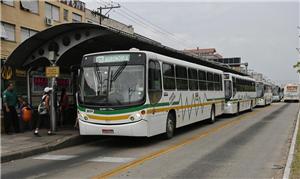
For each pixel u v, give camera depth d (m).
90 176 8.32
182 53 19.14
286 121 22.92
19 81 16.53
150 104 12.81
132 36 14.88
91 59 13.27
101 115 12.66
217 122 22.33
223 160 10.08
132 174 8.46
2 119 14.62
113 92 12.70
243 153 11.20
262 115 28.73
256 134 16.05
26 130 15.52
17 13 33.28
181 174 8.42
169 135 14.65
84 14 44.81
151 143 13.59
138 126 12.35
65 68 18.75
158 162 9.86
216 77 22.55
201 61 23.27
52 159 10.66
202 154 11.04
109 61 13.05
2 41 31.14
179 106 15.68
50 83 15.27
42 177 8.38
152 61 13.20
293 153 10.67
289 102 67.19
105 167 9.32
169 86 14.65
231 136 15.38
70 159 10.61
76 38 14.93
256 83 39.94
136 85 12.58
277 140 14.11
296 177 7.67
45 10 37.50
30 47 15.13
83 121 12.97
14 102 14.62
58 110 17.06
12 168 9.48
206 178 8.04
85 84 13.14
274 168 9.04
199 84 18.80
